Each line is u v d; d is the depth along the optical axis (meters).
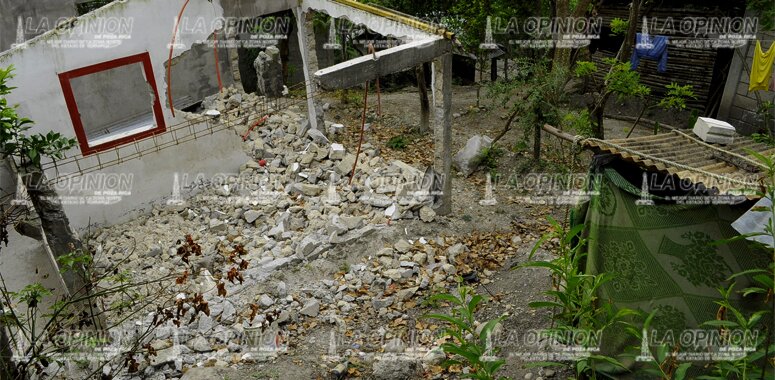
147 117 15.16
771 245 5.27
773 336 5.50
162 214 11.35
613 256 6.82
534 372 7.64
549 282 9.38
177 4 11.00
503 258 10.39
